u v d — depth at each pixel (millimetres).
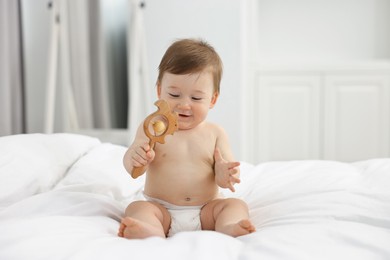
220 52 2812
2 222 744
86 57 2693
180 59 934
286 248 667
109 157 1312
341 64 2938
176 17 2852
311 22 3316
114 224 872
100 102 2734
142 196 1180
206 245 661
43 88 2627
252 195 1112
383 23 3223
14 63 2396
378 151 2939
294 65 2982
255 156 3068
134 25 2617
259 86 3029
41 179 1119
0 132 2217
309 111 2994
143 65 2650
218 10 2801
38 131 2605
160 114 894
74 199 954
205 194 965
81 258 609
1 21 2238
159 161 972
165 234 933
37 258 617
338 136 2977
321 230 763
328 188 1052
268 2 3354
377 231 785
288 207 964
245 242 736
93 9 2695
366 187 1062
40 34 2594
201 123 1017
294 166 1294
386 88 2900
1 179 1039
